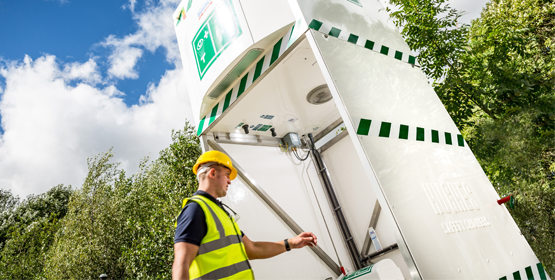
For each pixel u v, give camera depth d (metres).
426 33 4.53
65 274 9.34
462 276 1.33
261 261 2.21
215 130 2.52
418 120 1.89
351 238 2.88
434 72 4.50
